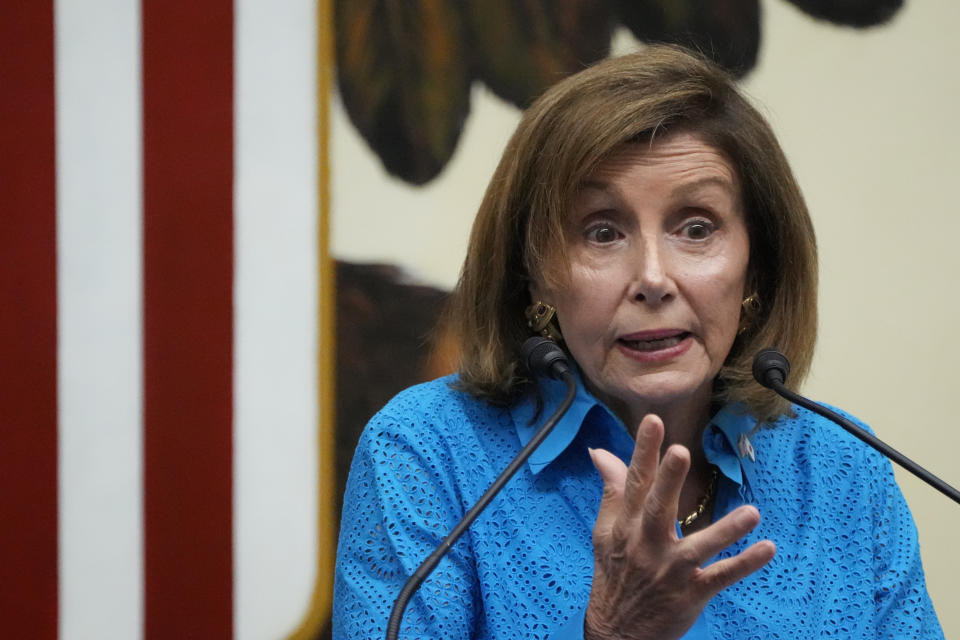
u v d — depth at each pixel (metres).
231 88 7.11
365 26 7.27
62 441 6.88
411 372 7.28
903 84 7.87
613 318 4.04
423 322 7.30
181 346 7.04
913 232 7.88
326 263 7.21
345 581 4.15
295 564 7.13
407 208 7.32
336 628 4.17
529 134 4.27
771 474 4.55
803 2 7.75
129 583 6.93
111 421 6.95
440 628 3.92
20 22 6.87
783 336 4.55
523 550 4.13
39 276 6.88
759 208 4.35
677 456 3.06
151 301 7.01
